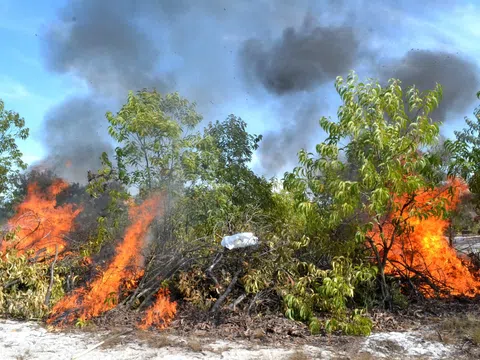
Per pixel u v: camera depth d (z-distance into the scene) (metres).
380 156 8.55
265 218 9.80
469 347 6.27
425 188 8.87
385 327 7.52
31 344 6.46
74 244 10.33
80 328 7.31
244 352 6.11
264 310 8.14
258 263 8.47
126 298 8.37
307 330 7.26
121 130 10.45
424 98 8.58
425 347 6.30
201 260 8.81
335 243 8.86
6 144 19.22
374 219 8.51
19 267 8.50
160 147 10.46
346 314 8.02
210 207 10.50
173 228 9.82
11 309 8.09
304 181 8.78
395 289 8.73
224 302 8.18
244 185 11.77
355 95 8.73
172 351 6.17
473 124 10.91
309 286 8.46
